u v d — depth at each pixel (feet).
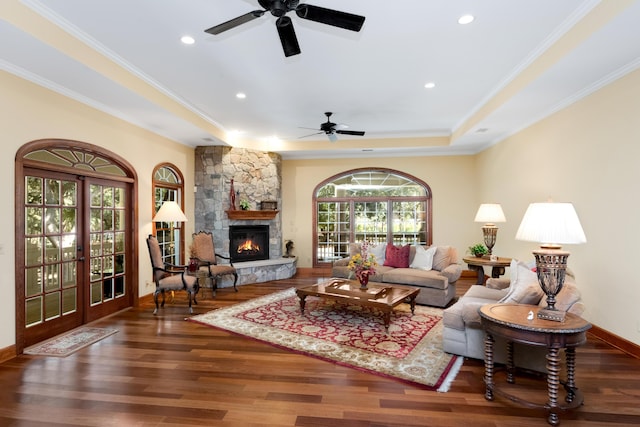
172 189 19.92
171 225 19.63
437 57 11.42
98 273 14.39
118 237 15.57
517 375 9.21
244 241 22.84
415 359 10.09
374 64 11.93
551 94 12.76
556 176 14.30
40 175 11.84
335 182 26.18
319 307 15.85
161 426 6.95
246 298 17.74
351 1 8.36
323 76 12.98
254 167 23.09
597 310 11.89
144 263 16.94
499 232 20.10
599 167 11.77
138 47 10.69
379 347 11.00
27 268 11.39
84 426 6.96
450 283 16.76
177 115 15.31
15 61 9.96
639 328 10.17
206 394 8.18
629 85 10.46
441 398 7.99
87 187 13.85
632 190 10.41
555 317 7.34
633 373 9.18
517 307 8.39
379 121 19.27
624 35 8.47
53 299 12.32
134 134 16.11
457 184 24.35
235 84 13.74
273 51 10.98
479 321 9.67
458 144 21.66
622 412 7.38
